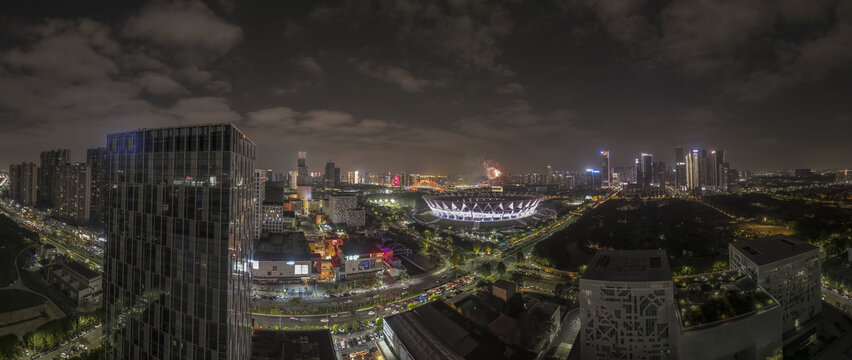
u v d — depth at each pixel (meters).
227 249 120.62
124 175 145.12
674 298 152.62
